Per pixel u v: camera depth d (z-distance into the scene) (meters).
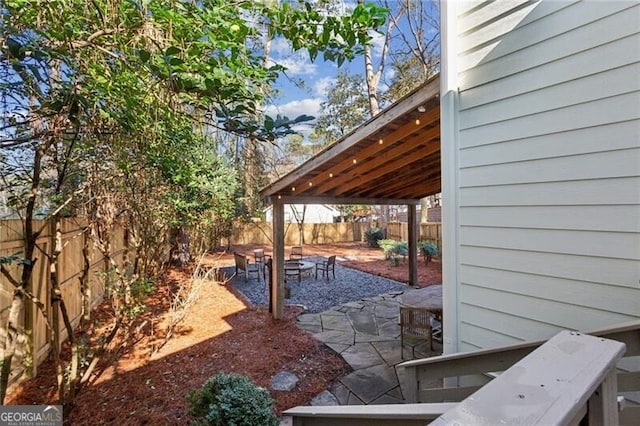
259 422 2.33
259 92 1.57
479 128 2.21
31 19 1.23
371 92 11.57
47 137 2.03
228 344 4.53
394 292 7.56
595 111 1.70
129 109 1.56
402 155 4.57
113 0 1.21
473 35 2.24
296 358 4.11
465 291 2.32
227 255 12.93
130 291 3.94
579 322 1.77
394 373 3.73
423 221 14.37
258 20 1.38
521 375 0.69
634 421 1.34
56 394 3.08
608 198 1.67
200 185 5.14
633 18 1.58
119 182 3.55
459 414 0.58
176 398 3.16
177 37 1.23
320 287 8.12
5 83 1.45
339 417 1.11
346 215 20.88
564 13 1.81
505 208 2.09
